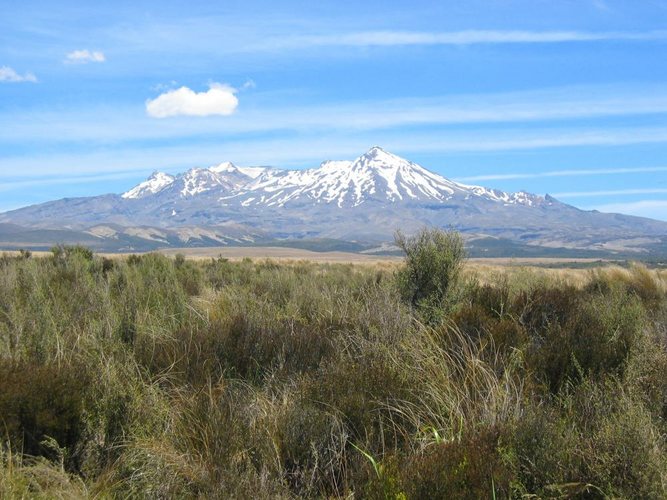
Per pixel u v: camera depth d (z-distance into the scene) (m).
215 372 5.68
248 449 4.07
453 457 3.57
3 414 4.10
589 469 3.60
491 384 4.91
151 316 8.05
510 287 10.81
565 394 4.99
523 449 3.78
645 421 3.82
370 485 3.45
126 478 3.97
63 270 13.62
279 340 6.52
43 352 5.68
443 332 6.51
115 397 4.64
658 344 5.91
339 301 9.31
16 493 3.52
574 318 6.97
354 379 4.95
